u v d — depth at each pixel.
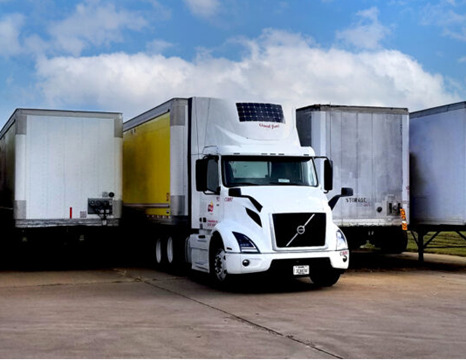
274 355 7.17
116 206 16.33
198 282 13.92
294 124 14.06
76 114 16.14
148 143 17.05
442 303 10.84
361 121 16.08
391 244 19.47
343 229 16.34
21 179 15.63
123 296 11.83
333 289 12.70
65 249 16.52
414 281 14.00
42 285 13.48
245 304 10.82
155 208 16.30
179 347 7.57
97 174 16.23
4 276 15.13
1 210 19.33
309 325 8.88
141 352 7.32
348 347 7.55
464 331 8.48
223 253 12.45
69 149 16.05
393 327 8.73
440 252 21.83
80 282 13.96
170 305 10.73
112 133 16.39
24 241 16.02
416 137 17.52
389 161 16.28
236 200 12.51
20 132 15.63
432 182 16.86
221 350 7.41
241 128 13.54
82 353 7.27
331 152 15.77
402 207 16.33
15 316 9.67
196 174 12.93
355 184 15.95
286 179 13.20
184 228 15.18
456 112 16.08
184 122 14.91
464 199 15.82
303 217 12.16
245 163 13.11
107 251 17.92
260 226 12.05
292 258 11.98
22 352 7.31
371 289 12.68
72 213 15.99
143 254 18.45
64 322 9.18
